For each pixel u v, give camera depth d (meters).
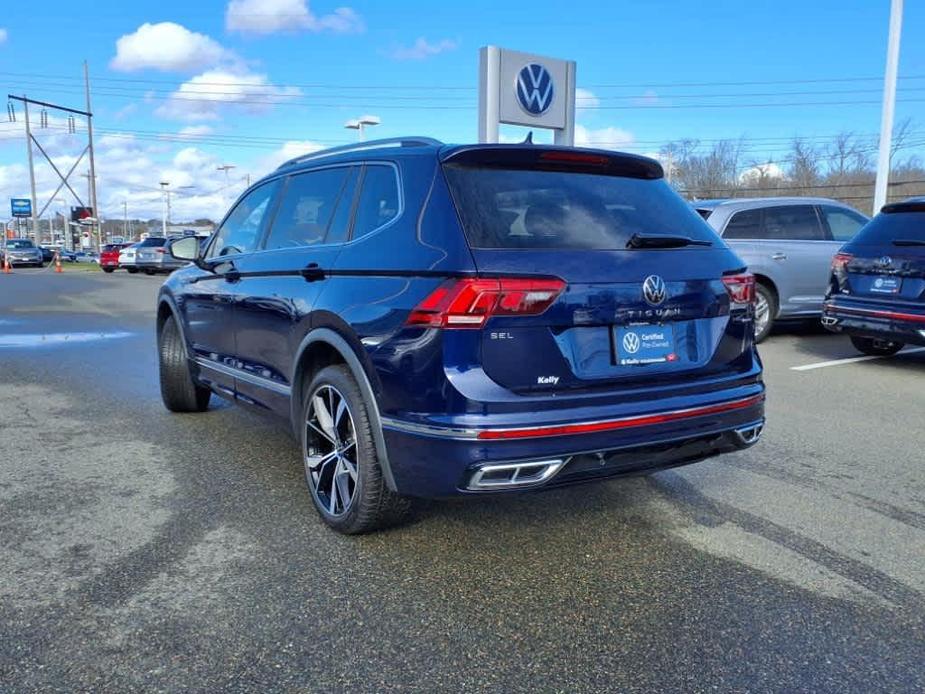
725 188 45.75
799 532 3.74
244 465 4.71
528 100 16.23
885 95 15.39
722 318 3.52
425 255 3.10
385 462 3.23
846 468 4.70
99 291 20.67
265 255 4.45
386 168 3.64
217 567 3.31
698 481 4.46
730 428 3.48
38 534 3.64
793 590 3.15
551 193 3.36
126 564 3.33
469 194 3.20
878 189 15.75
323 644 2.73
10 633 2.77
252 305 4.43
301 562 3.37
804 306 9.91
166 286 5.88
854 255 7.92
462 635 2.80
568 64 16.78
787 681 2.54
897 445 5.18
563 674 2.57
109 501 4.08
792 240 9.83
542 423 2.95
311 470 3.86
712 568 3.34
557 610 2.98
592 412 3.04
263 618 2.89
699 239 3.61
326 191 4.10
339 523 3.61
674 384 3.33
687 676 2.56
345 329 3.39
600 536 3.67
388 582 3.19
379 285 3.28
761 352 9.09
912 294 7.36
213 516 3.88
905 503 4.12
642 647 2.73
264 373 4.43
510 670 2.59
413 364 3.03
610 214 3.41
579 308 3.05
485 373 2.94
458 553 3.47
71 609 2.94
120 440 5.27
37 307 15.56
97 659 2.62
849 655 2.69
